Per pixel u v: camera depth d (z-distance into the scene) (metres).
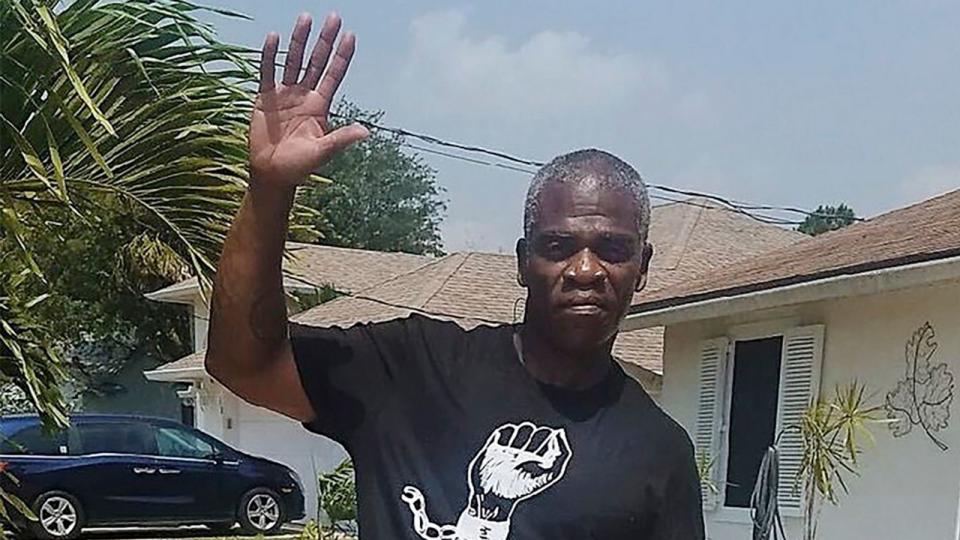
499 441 1.97
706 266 17.39
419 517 1.94
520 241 2.09
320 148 1.88
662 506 2.00
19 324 3.64
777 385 9.07
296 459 18.69
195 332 23.84
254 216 1.91
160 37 3.13
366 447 2.01
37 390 3.64
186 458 15.03
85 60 3.08
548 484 1.94
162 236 3.53
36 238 3.62
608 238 1.98
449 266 18.31
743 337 9.59
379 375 2.04
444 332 2.08
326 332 2.07
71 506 14.09
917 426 7.57
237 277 1.91
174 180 3.35
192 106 3.22
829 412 7.40
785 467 8.71
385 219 40.84
